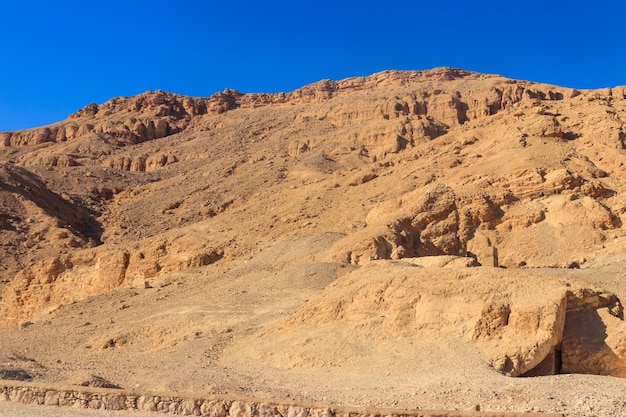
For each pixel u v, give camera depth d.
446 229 59.69
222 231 77.94
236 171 116.06
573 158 67.56
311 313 33.88
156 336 41.91
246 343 35.53
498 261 55.03
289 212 79.75
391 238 56.09
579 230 55.94
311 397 23.66
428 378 25.08
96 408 21.95
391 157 91.38
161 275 69.00
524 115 82.75
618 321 26.58
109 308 56.91
